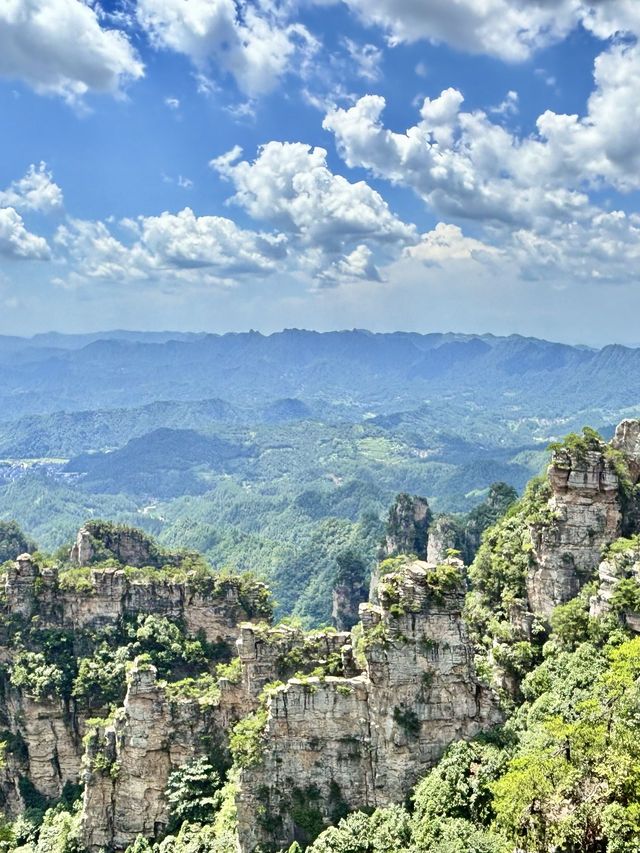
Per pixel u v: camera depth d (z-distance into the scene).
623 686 56.75
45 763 100.00
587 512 86.88
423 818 60.00
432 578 68.31
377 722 67.75
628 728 52.16
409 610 67.44
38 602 109.94
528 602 89.88
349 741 69.00
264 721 71.62
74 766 100.69
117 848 82.25
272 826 69.00
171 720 83.00
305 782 69.50
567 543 87.00
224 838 72.69
